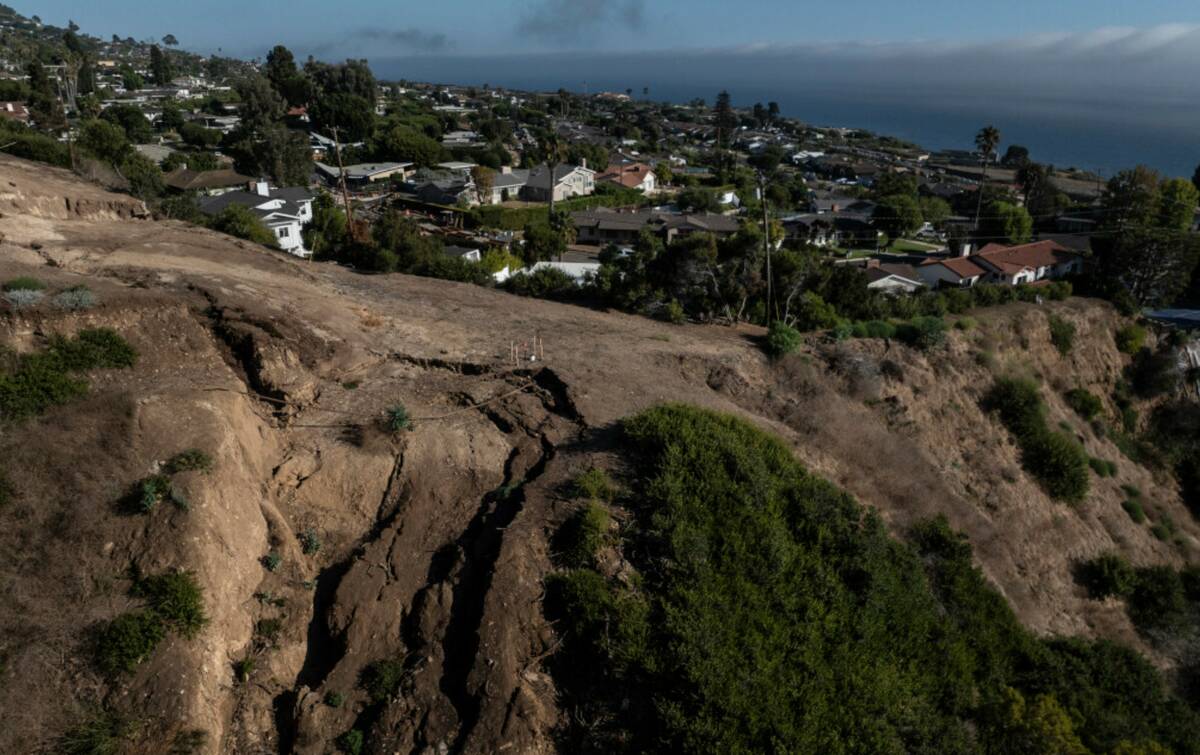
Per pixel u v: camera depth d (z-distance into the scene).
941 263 51.72
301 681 12.21
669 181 110.38
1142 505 29.11
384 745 11.31
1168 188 63.72
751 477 15.69
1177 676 20.55
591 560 13.57
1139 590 22.80
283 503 14.44
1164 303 46.34
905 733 12.86
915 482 21.23
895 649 14.44
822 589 14.50
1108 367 36.78
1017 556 22.17
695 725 11.30
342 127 107.69
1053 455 26.80
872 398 25.81
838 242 72.19
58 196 25.81
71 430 12.64
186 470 12.59
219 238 28.05
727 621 13.04
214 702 11.09
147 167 53.88
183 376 15.31
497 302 27.95
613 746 11.41
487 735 11.28
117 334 15.06
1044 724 13.65
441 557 13.88
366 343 19.69
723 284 31.28
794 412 22.53
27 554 11.09
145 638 10.70
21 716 9.69
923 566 17.05
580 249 68.19
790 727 11.76
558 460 16.06
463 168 98.44
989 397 28.92
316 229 54.69
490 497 15.09
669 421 16.92
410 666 12.18
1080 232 67.19
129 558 11.48
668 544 13.97
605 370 20.67
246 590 12.48
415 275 31.94
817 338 28.70
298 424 16.11
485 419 17.31
